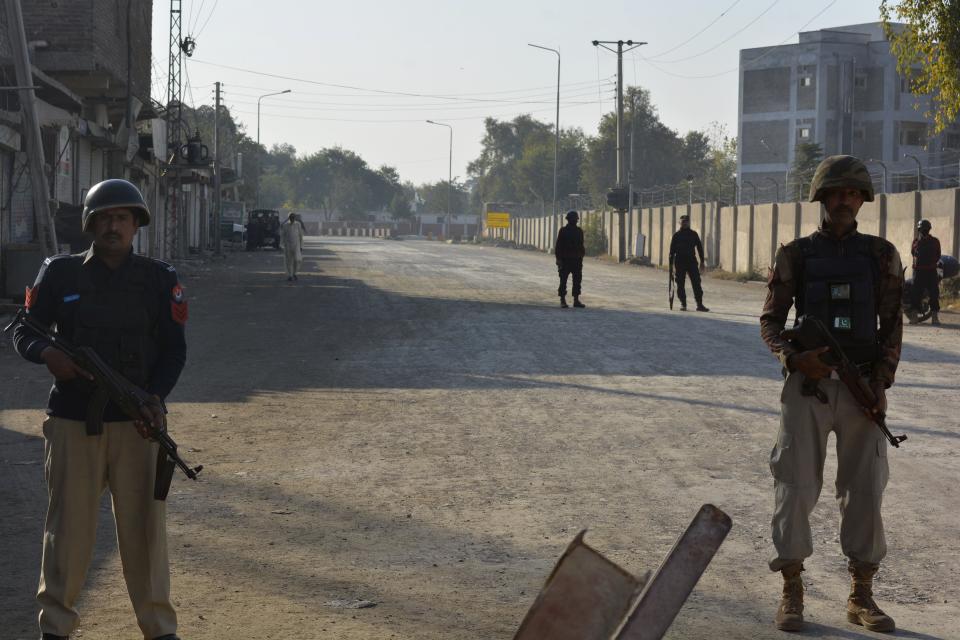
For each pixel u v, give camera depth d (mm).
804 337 4871
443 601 5277
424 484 7781
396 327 19078
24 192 23000
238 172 77062
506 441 9367
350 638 4746
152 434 4227
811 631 4926
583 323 19984
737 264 42531
